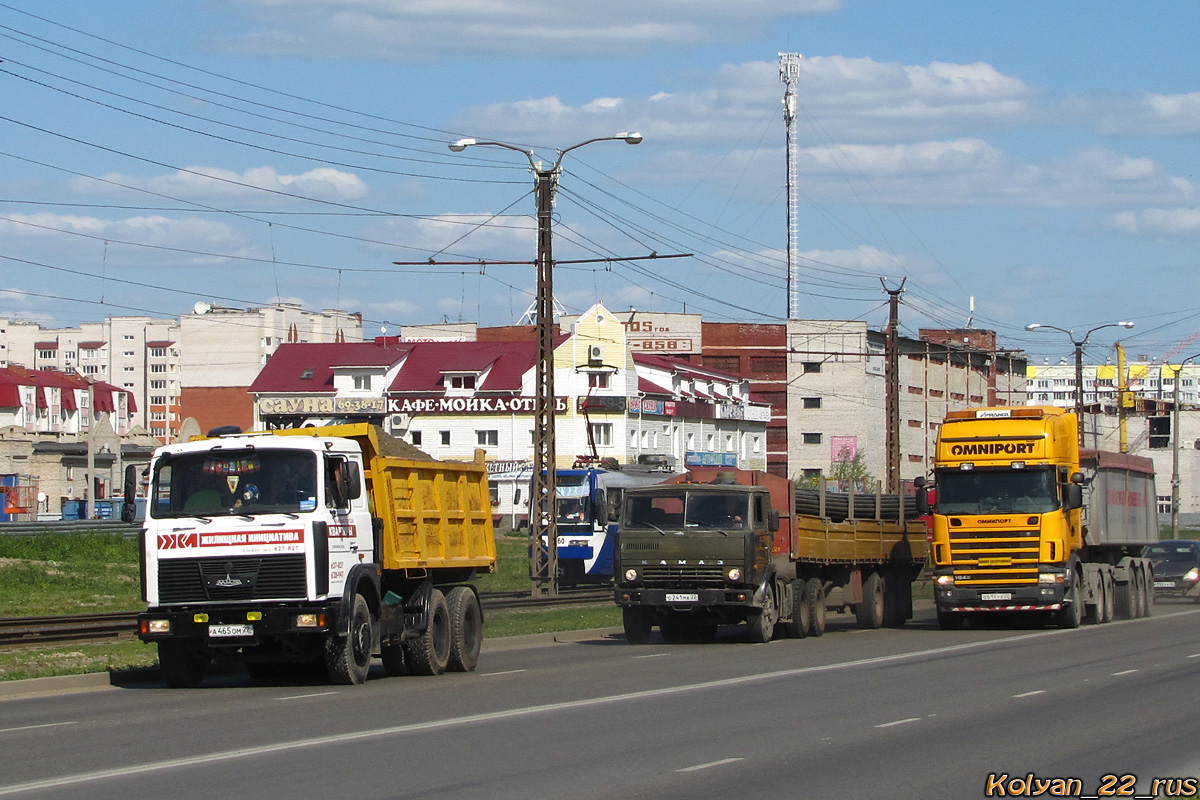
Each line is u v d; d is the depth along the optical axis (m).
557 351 96.75
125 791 10.95
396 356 101.44
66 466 94.06
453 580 23.55
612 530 53.56
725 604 27.80
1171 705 16.67
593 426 94.62
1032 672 21.16
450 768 12.02
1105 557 36.62
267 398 101.94
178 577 19.19
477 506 24.66
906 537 36.97
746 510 28.06
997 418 31.92
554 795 10.73
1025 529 31.34
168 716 16.16
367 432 20.92
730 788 11.05
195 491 19.41
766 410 114.69
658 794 10.78
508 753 12.88
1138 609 38.38
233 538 19.09
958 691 18.33
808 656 24.80
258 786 11.16
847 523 33.00
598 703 17.02
